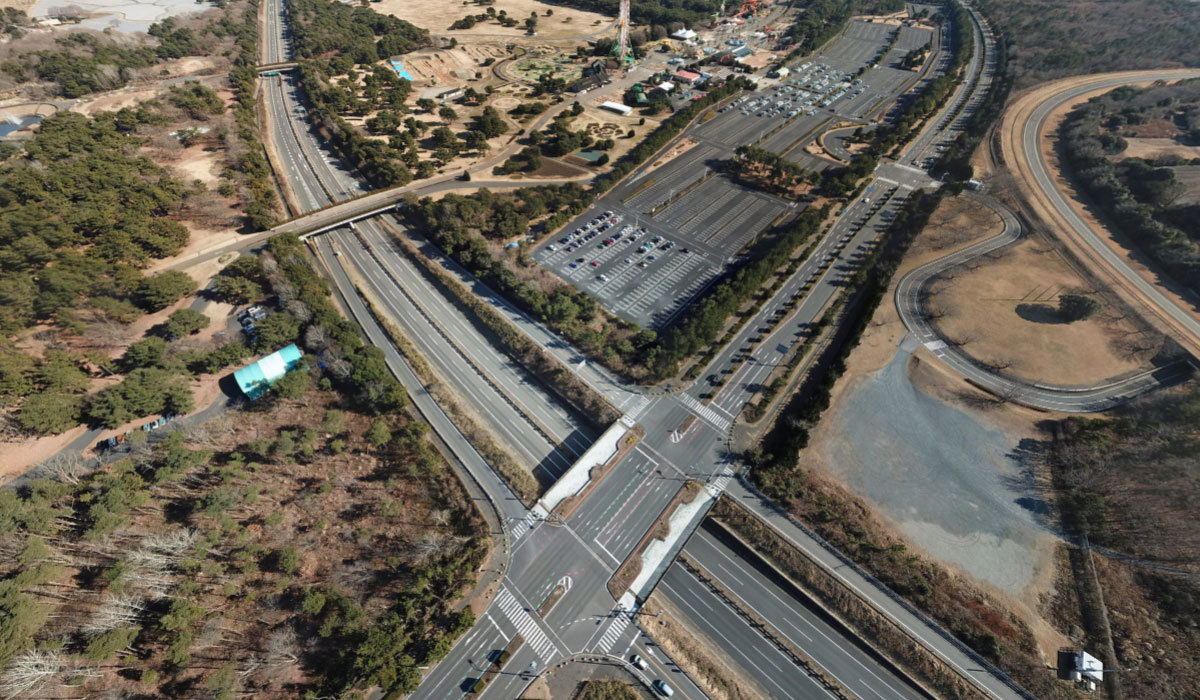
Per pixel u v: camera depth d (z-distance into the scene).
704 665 88.06
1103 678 81.44
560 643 89.00
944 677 83.81
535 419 123.19
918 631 88.25
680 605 96.62
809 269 160.75
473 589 94.19
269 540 99.00
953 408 121.25
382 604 90.81
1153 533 96.00
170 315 138.38
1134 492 101.94
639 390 126.88
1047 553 97.00
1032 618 88.69
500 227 170.38
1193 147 193.38
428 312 151.00
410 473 110.00
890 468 110.44
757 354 135.12
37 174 166.00
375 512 104.75
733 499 106.56
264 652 84.50
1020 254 160.88
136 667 81.62
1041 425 117.06
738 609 95.88
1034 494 105.81
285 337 132.25
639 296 152.62
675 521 103.62
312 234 175.75
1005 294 147.62
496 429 121.06
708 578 99.69
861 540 98.31
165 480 101.75
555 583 95.31
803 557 97.81
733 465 112.44
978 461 111.50
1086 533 98.31
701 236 175.50
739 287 143.00
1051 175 192.38
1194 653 82.38
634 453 114.50
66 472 100.19
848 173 191.88
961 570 94.88
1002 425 117.50
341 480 109.56
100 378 123.75
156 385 116.44
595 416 122.12
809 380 129.00
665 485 109.31
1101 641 85.25
